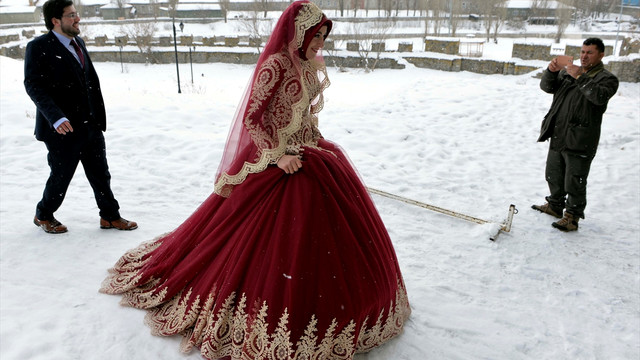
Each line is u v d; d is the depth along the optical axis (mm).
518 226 4711
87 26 49281
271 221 2477
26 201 4504
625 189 5762
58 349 2500
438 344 2875
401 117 8555
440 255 4047
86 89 3541
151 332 2684
